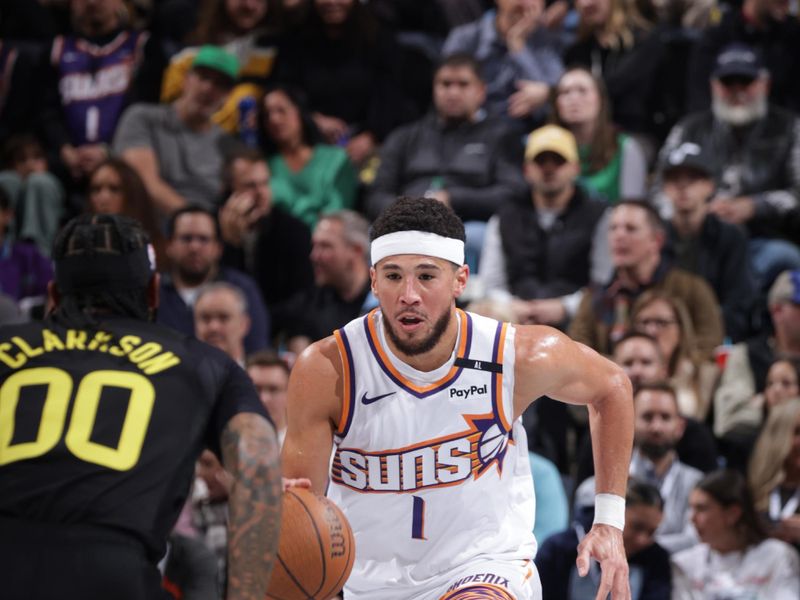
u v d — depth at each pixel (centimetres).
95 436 889
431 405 1080
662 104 2852
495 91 2864
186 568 1498
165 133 2595
